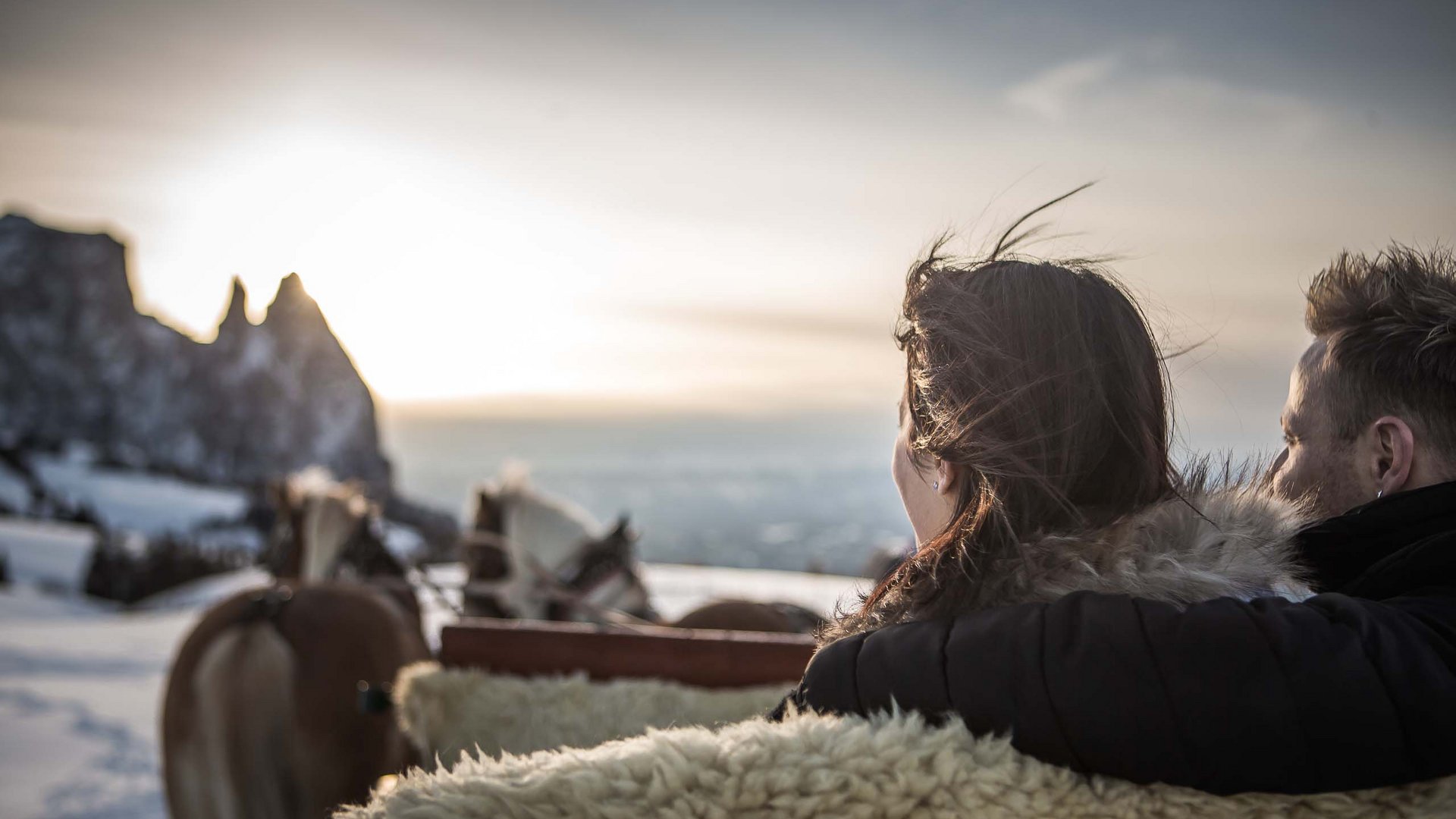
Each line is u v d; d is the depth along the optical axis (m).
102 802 6.00
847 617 0.80
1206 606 0.60
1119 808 0.58
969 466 0.73
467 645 2.29
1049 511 0.70
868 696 0.65
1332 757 0.56
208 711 3.15
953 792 0.57
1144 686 0.57
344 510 4.19
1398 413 0.86
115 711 8.21
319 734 3.14
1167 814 0.58
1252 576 0.69
